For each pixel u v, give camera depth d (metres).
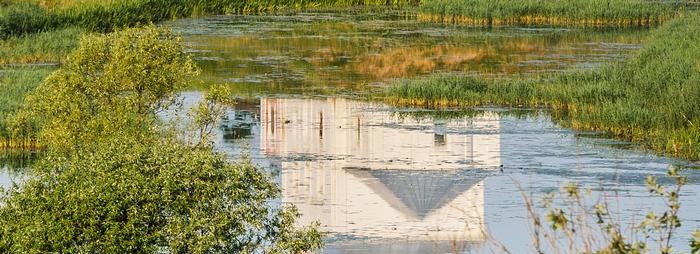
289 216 26.20
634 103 48.03
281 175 40.66
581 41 77.50
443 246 32.53
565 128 47.72
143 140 30.48
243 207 24.72
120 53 36.25
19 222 23.83
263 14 95.81
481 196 37.00
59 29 73.38
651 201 35.09
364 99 55.72
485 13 89.44
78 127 34.84
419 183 38.78
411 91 54.28
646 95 49.78
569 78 56.53
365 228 34.72
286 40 78.56
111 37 37.75
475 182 38.62
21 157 42.31
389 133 47.47
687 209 34.12
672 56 58.91
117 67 35.97
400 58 70.06
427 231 34.31
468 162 42.19
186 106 50.72
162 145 26.03
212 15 93.38
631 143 44.31
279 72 64.31
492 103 53.88
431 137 46.66
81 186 23.91
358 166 41.75
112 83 35.94
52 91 35.75
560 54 70.69
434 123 49.28
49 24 74.44
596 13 87.62
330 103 54.50
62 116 35.34
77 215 23.44
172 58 37.19
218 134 47.38
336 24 89.12
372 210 36.22
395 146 45.22
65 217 23.59
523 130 47.38
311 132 47.91
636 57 61.88
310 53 72.19
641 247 16.31
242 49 73.56
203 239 23.62
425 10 92.31
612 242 16.45
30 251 23.27
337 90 58.44
